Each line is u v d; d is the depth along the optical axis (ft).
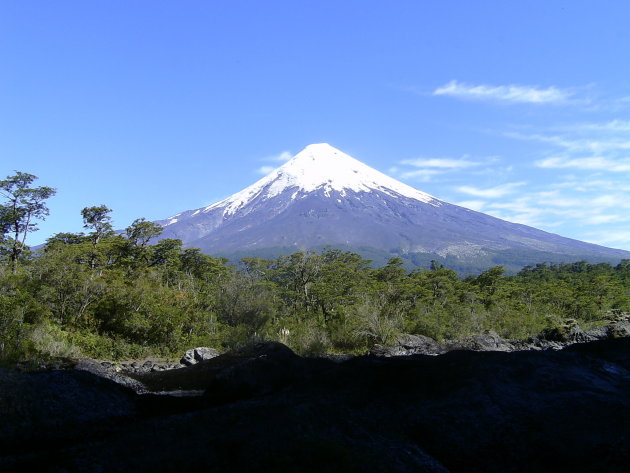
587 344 48.73
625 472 24.58
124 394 39.86
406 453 25.82
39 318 79.51
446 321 134.51
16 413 31.17
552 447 26.78
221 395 39.99
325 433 26.37
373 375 37.78
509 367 35.70
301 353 97.71
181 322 103.30
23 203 149.38
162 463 22.77
